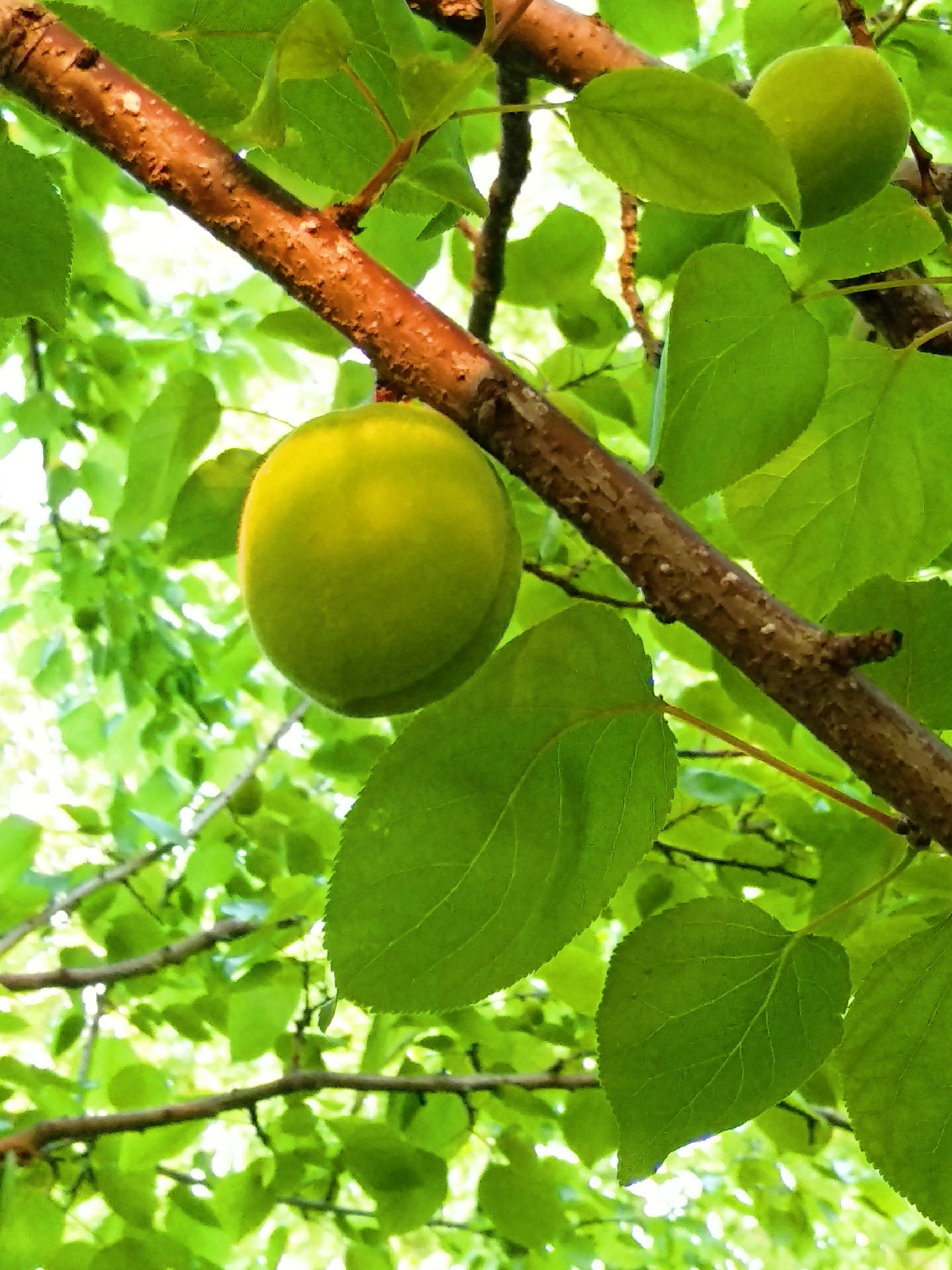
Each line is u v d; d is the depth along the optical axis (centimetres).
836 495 37
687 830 59
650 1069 31
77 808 75
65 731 100
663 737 30
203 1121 63
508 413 28
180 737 99
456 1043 67
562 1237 71
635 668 29
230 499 43
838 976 31
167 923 79
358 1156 59
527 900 30
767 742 55
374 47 33
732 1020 31
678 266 48
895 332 41
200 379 48
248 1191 62
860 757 29
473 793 29
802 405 32
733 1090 31
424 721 29
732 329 32
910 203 36
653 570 29
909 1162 31
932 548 37
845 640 28
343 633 28
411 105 29
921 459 37
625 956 31
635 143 29
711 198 30
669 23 48
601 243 52
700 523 58
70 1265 55
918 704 32
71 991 76
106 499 93
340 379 45
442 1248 88
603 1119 62
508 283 53
